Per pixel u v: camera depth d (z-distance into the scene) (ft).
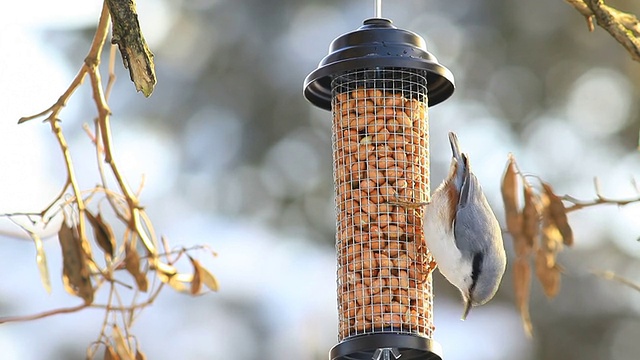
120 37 27.50
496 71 56.85
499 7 56.95
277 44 55.77
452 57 56.59
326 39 55.57
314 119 55.52
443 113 55.88
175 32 55.77
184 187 54.65
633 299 56.75
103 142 30.30
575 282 56.65
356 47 29.27
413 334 29.50
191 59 55.72
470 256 29.68
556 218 31.71
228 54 55.57
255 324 54.24
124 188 30.63
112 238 30.78
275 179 55.11
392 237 30.32
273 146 55.31
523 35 57.06
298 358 54.34
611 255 56.49
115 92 54.24
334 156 31.35
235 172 55.16
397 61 28.89
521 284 32.01
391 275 30.17
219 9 55.98
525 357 56.49
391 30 29.66
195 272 31.37
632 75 56.95
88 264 30.40
